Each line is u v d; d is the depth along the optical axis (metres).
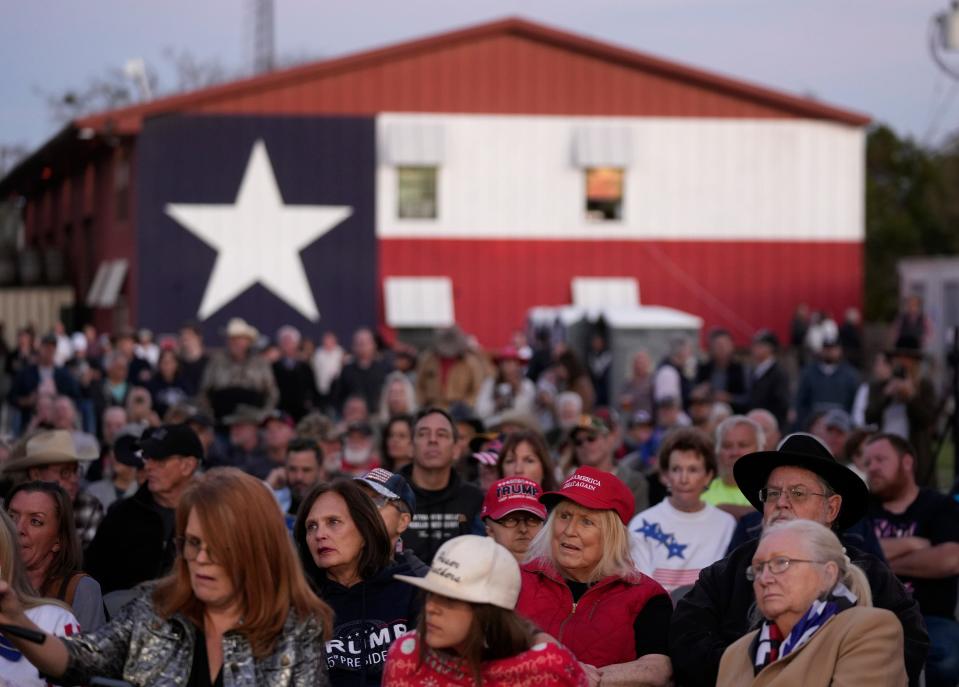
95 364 24.81
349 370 20.98
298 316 32.12
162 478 8.16
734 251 33.25
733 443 9.27
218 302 31.80
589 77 32.97
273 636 4.74
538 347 27.86
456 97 32.66
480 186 32.72
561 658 4.85
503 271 32.78
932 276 33.84
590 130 32.81
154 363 25.67
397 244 32.47
